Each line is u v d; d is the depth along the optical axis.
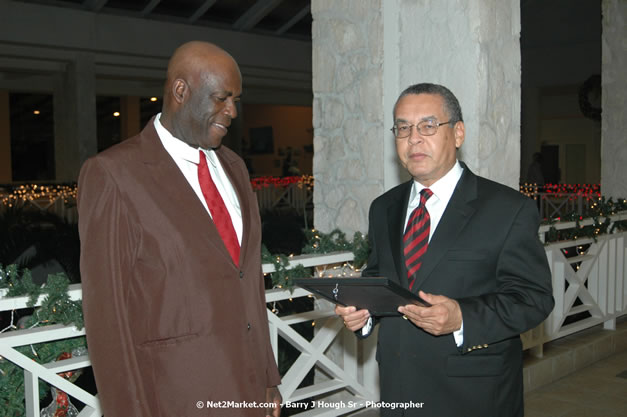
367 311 1.94
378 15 3.97
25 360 2.34
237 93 1.82
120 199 1.67
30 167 22.81
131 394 1.63
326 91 4.33
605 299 4.96
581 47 16.50
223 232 1.85
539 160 13.84
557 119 19.78
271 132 28.88
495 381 1.88
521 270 1.85
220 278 1.77
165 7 15.30
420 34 3.75
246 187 2.06
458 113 1.95
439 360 1.88
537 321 1.82
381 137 4.05
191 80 1.75
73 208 13.40
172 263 1.71
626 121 6.18
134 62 15.25
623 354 4.86
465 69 3.54
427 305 1.72
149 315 1.70
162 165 1.76
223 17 16.47
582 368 4.53
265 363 1.95
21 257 5.73
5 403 2.47
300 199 17.14
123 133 22.22
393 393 1.97
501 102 3.66
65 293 2.40
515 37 3.77
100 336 1.64
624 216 5.21
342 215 4.29
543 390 4.13
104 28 14.28
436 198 1.99
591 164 19.12
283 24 17.58
